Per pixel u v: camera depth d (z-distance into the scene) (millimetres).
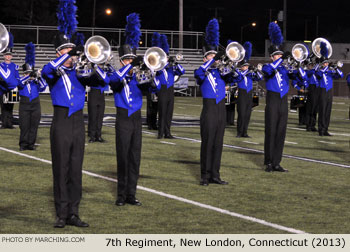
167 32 44062
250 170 10133
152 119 16281
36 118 11781
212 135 8781
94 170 9781
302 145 13602
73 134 6508
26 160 10562
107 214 7012
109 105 26406
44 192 8047
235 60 8797
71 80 6520
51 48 42375
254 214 7137
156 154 11672
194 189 8492
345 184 9086
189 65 41594
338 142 14305
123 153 7406
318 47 15367
